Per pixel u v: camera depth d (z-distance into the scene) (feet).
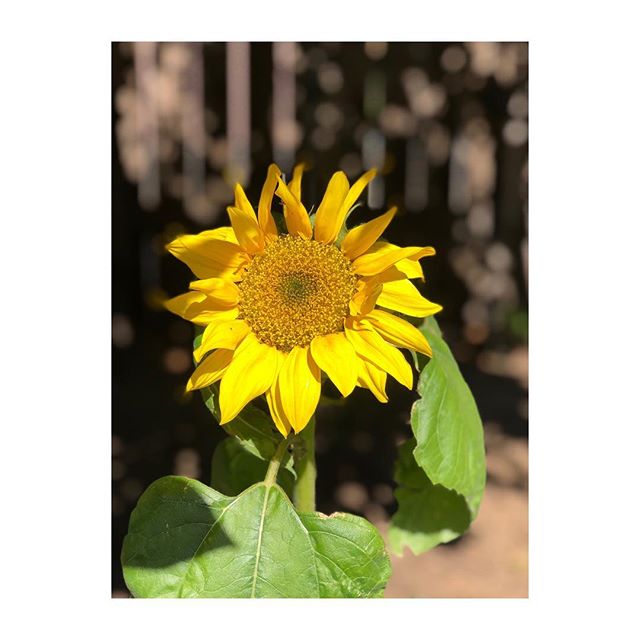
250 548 2.05
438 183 6.52
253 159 6.54
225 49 7.06
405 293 2.06
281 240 2.10
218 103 7.14
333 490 3.99
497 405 4.97
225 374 2.01
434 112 6.43
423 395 2.13
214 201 6.99
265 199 2.05
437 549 3.63
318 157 6.18
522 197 6.14
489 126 6.33
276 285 2.06
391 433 4.70
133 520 2.05
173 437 4.56
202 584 2.02
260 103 6.68
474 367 5.56
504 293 6.25
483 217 6.55
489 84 6.16
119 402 5.07
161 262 6.43
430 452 2.12
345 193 2.05
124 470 4.10
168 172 6.88
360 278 2.09
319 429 4.75
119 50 6.11
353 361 2.00
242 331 2.06
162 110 6.87
